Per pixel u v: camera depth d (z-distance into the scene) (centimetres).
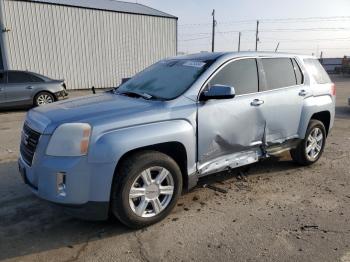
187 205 443
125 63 2397
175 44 2652
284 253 337
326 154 677
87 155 344
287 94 526
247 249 344
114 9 2294
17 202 450
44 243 357
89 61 2227
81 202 348
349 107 1358
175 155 420
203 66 452
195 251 341
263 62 507
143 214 381
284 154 667
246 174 557
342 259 327
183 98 411
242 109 460
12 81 1267
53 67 2080
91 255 336
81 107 399
